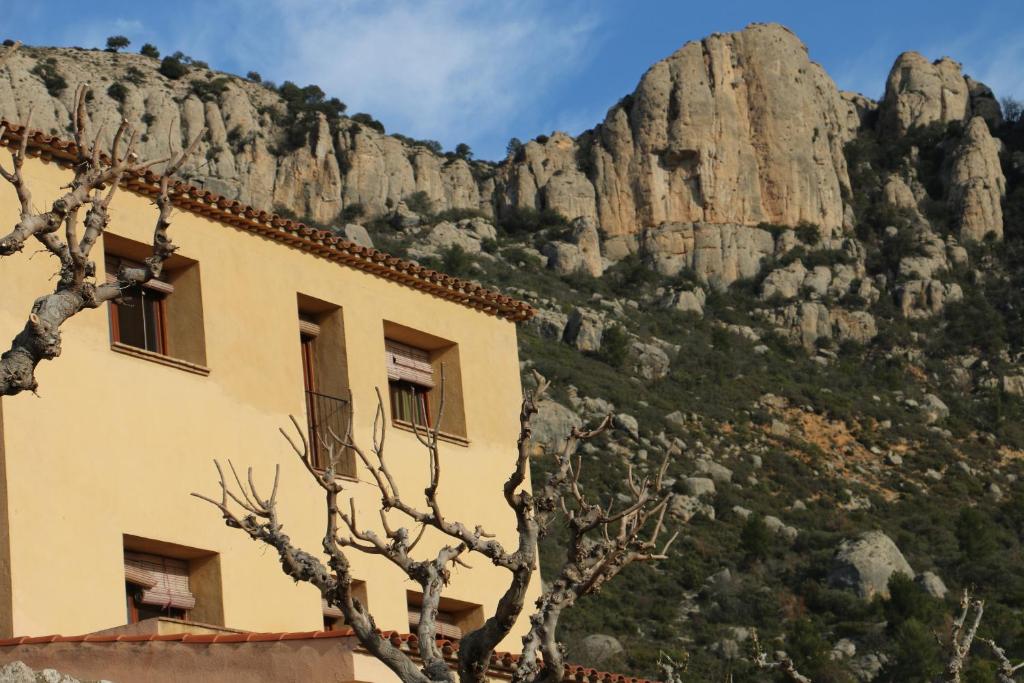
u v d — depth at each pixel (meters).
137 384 20.61
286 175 116.69
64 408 19.59
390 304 24.89
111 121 108.06
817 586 65.38
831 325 113.31
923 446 93.50
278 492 21.92
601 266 118.75
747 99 130.00
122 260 21.39
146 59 119.12
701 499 75.75
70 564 18.97
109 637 17.30
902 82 141.75
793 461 86.19
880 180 134.00
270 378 22.47
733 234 122.00
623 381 92.50
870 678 56.56
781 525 73.12
